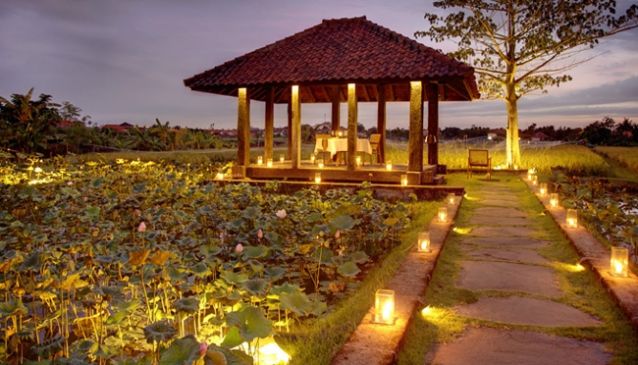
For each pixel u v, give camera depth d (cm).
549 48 2027
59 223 720
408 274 500
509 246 694
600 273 504
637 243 636
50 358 329
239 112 1377
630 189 1456
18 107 2278
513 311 436
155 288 431
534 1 1994
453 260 614
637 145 4038
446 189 1176
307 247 506
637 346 356
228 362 234
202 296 411
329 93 1725
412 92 1224
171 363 219
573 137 4366
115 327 386
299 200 946
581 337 378
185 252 598
